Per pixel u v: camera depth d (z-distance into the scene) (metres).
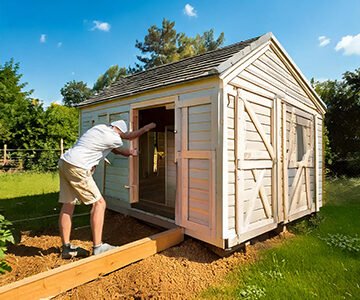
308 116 6.01
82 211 6.04
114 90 6.50
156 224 4.51
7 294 2.20
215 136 3.45
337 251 3.98
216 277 3.13
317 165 6.27
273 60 4.69
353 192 9.51
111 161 5.68
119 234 4.50
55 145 15.50
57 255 3.50
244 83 3.83
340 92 16.73
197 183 3.72
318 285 2.93
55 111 16.30
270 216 4.39
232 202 3.58
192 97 3.77
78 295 2.58
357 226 5.43
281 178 4.74
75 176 3.23
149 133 9.12
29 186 9.78
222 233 3.37
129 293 2.63
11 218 5.38
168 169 5.44
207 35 28.09
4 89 17.78
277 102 4.68
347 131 15.99
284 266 3.42
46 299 2.44
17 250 3.67
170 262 3.31
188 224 3.83
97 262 2.86
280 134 4.77
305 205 5.68
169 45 26.98
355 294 2.75
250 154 3.92
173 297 2.64
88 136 3.45
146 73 6.59
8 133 14.82
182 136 3.93
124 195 5.29
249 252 3.86
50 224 4.95
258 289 2.81
